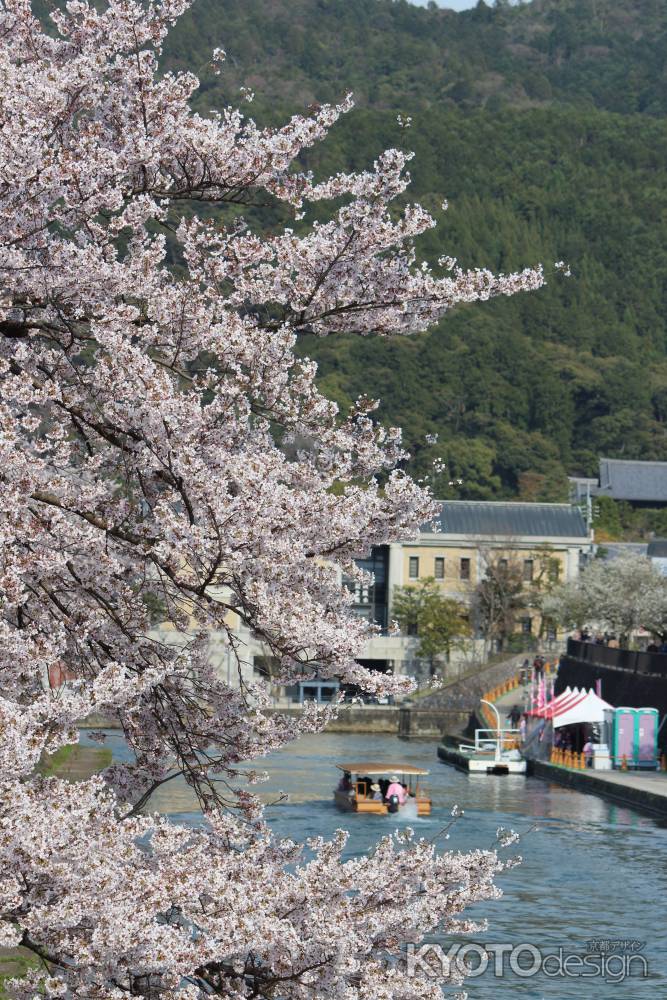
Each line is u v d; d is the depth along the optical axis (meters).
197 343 17.33
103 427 17.00
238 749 17.20
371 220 17.91
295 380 17.73
